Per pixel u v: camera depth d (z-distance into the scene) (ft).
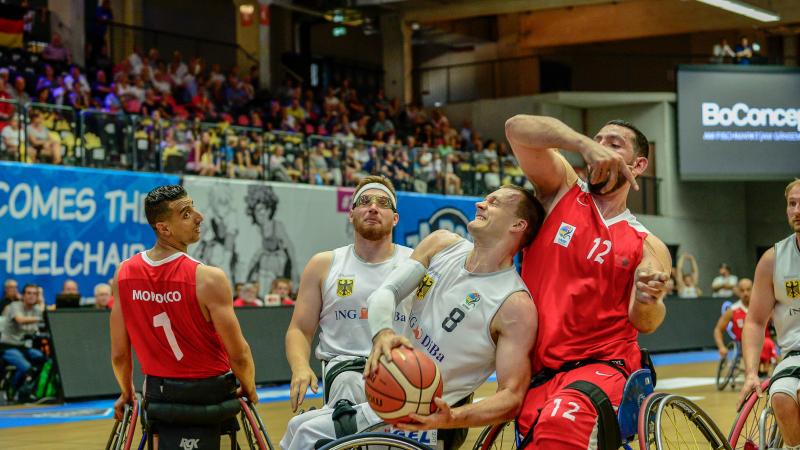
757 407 19.40
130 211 47.06
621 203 14.60
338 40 103.65
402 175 60.95
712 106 87.76
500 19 101.04
